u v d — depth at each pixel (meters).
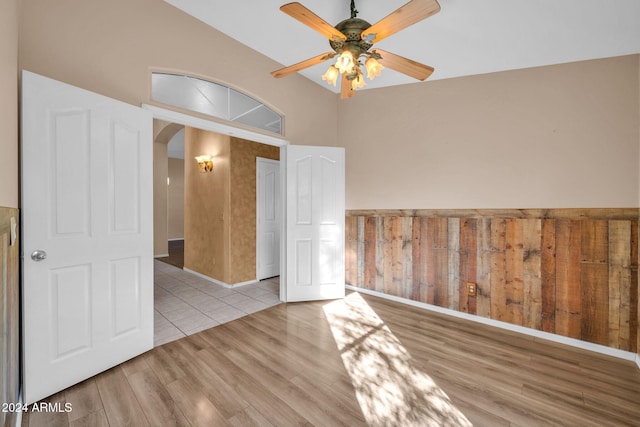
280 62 3.07
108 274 1.88
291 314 2.96
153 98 2.25
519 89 2.65
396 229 3.41
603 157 2.29
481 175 2.84
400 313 3.02
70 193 1.69
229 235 4.01
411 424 1.47
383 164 3.52
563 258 2.43
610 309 2.24
